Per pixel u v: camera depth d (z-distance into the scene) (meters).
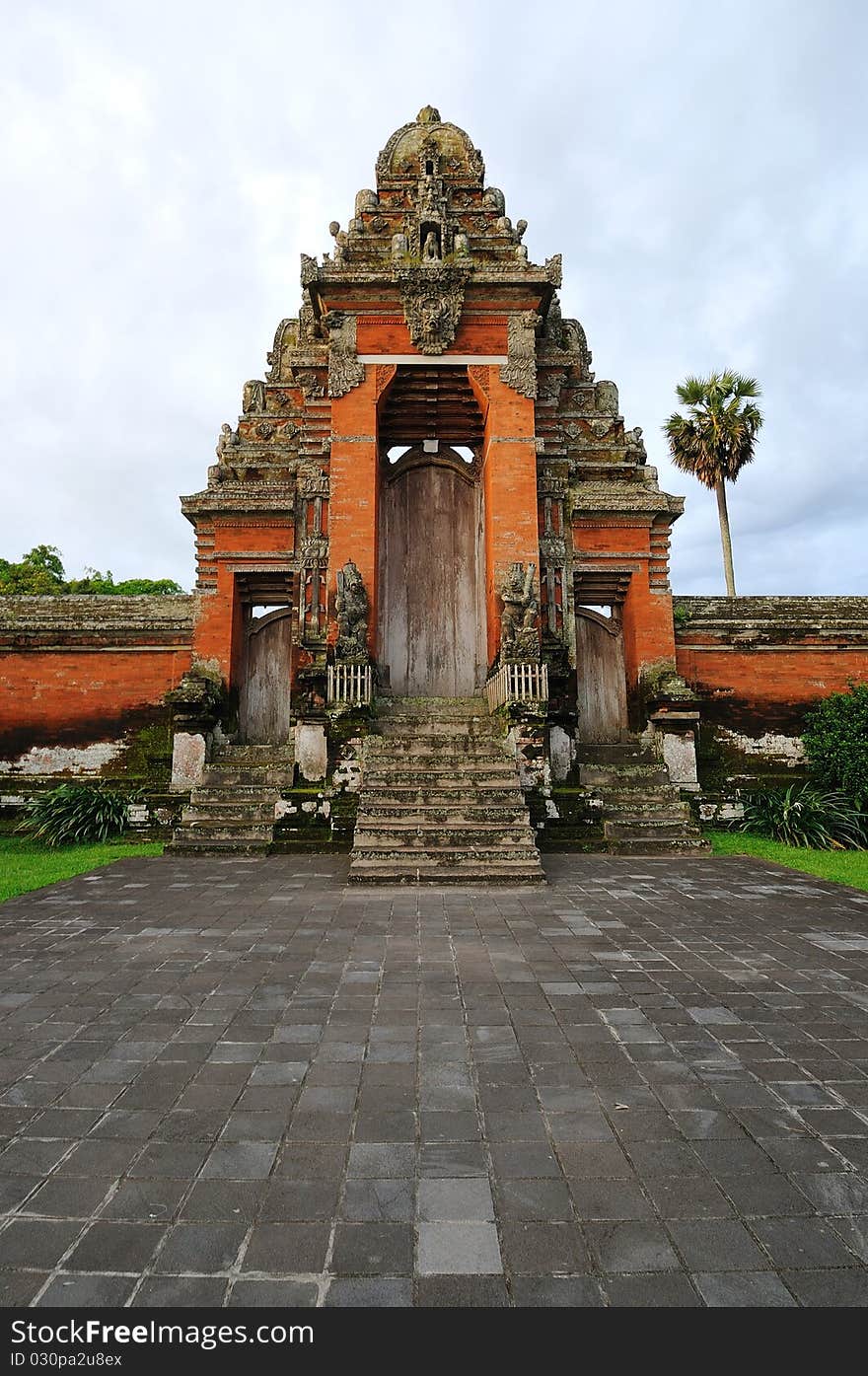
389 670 17.14
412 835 10.47
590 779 15.59
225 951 6.52
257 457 18.00
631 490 17.45
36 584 36.59
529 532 15.16
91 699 17.73
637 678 17.16
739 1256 2.65
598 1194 2.99
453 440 17.62
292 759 16.30
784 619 17.81
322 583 16.44
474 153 17.33
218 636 17.19
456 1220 2.83
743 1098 3.79
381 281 15.37
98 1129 3.49
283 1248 2.68
